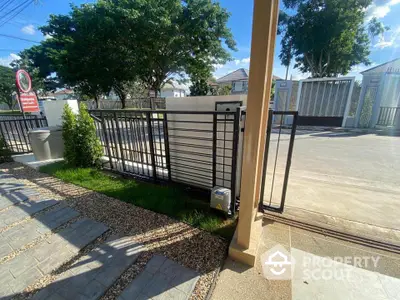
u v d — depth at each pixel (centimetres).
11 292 135
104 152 399
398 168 394
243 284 141
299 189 297
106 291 135
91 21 838
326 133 824
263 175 211
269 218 219
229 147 235
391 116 854
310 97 969
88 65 973
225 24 1008
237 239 162
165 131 271
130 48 968
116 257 165
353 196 273
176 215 223
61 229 202
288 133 838
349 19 1039
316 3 1071
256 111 130
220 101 232
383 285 140
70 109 368
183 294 133
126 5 834
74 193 279
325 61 1289
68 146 367
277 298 131
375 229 202
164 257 165
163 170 303
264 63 120
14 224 212
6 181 319
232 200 220
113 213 229
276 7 142
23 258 165
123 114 311
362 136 747
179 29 912
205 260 162
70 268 154
